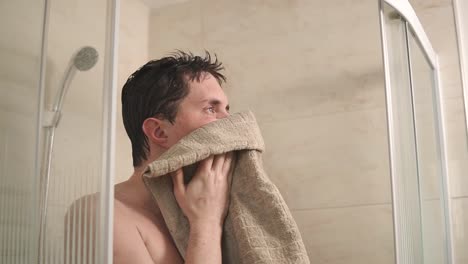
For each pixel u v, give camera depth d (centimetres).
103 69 55
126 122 80
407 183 97
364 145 132
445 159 121
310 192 135
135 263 61
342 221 130
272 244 65
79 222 51
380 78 133
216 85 78
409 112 104
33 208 51
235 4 156
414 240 96
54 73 55
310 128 138
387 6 100
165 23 165
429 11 131
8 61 53
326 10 143
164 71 77
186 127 74
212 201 67
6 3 55
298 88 142
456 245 118
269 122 143
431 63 125
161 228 68
